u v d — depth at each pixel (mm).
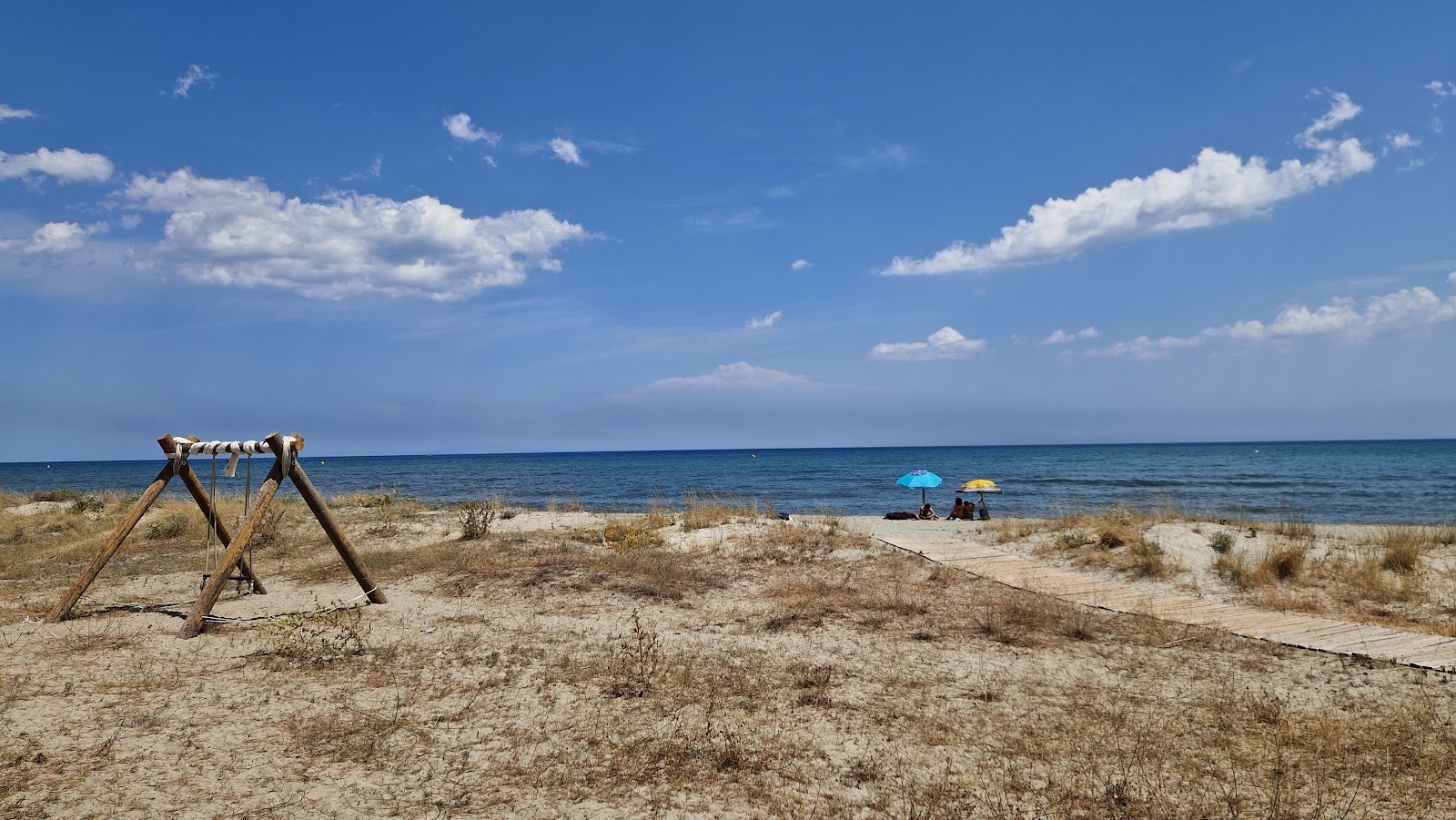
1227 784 5254
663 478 72688
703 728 6137
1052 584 12266
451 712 6340
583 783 5113
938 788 5148
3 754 5102
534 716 6309
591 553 14711
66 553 15156
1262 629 9562
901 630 9586
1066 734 6168
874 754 5711
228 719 5992
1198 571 12953
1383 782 5266
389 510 21766
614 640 8750
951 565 13727
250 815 4492
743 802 4918
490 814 4637
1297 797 5023
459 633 8875
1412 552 12438
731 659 8156
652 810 4770
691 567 13570
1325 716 6539
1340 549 13688
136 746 5367
